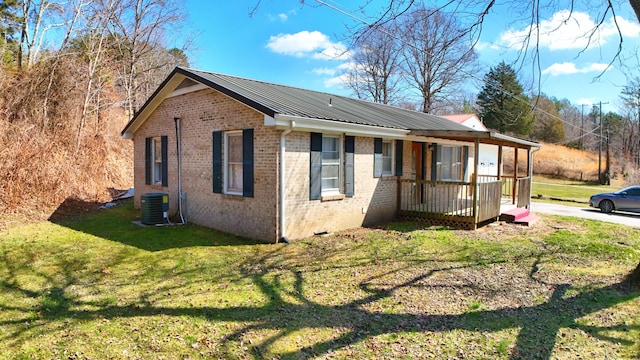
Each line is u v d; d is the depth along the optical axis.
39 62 17.17
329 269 6.80
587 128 51.19
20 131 13.34
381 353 3.90
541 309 5.08
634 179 33.47
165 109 11.95
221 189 9.95
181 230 10.07
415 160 13.62
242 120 9.27
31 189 12.39
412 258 7.56
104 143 17.95
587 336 4.28
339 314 4.88
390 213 11.97
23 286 5.83
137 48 24.77
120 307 5.03
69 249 8.09
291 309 5.02
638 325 4.55
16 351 3.88
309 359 3.78
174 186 11.69
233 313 4.86
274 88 11.71
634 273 6.11
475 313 4.94
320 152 9.52
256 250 8.08
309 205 9.34
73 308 4.99
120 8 22.45
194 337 4.20
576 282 6.18
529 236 9.82
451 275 6.52
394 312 4.95
